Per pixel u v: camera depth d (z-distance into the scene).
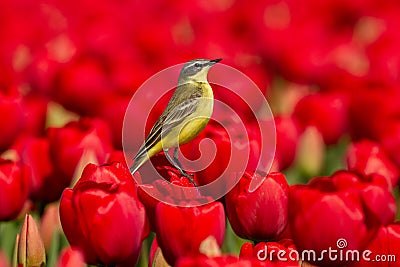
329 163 7.93
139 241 7.02
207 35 10.23
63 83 7.79
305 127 7.65
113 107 7.53
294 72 8.38
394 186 7.39
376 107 7.70
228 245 7.32
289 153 7.48
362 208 7.02
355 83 8.06
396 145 7.55
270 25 9.99
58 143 7.23
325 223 7.01
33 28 10.42
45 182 7.25
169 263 7.02
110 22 10.24
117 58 8.06
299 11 11.47
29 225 7.06
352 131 7.75
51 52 10.01
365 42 11.62
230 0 12.30
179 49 8.91
